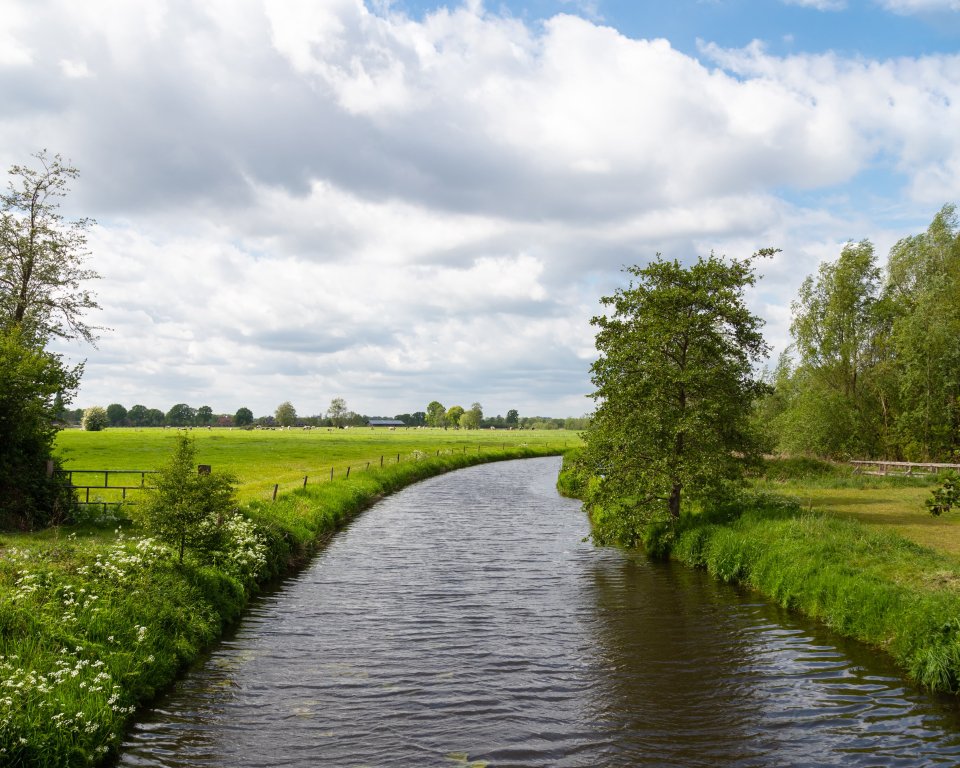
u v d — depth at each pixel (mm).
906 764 8328
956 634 11016
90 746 8023
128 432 129625
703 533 20922
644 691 10641
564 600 16359
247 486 34719
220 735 8969
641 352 22516
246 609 15336
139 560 13219
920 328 44656
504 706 10039
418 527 28188
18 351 22078
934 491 13562
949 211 49625
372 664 11820
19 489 21188
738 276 22188
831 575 14844
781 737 9039
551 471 65562
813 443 44969
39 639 9461
